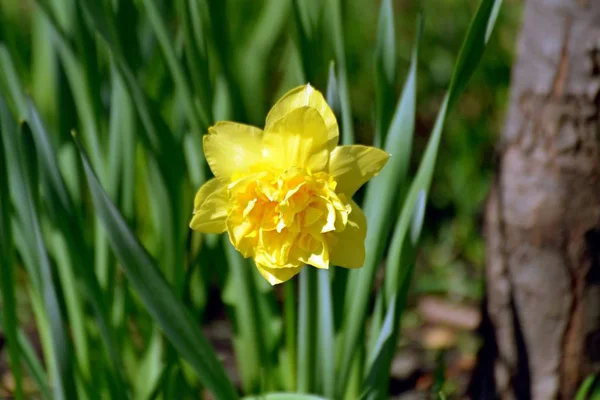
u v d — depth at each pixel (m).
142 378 1.07
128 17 1.01
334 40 0.99
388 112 0.97
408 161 0.94
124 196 1.03
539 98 1.02
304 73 1.00
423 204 0.93
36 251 0.95
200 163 1.01
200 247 1.04
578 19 1.00
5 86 1.04
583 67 1.00
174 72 0.98
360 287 0.97
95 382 1.04
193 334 0.94
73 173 1.04
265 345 1.04
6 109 0.93
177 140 1.02
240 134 0.88
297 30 0.99
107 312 0.98
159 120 0.99
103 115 1.04
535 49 1.02
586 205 1.02
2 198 0.94
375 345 0.98
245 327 1.03
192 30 0.96
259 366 1.04
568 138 1.02
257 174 0.87
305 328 0.96
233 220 0.87
